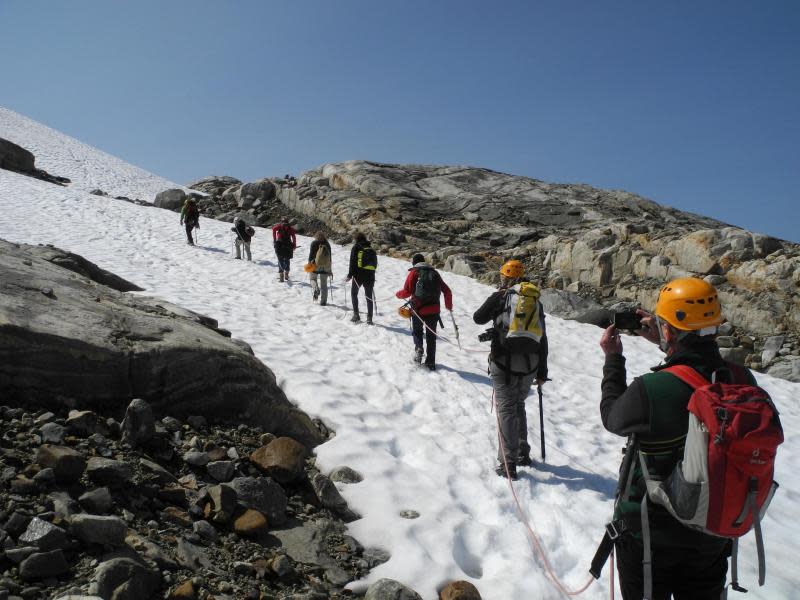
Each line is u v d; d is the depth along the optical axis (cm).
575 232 2684
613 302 1759
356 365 911
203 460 480
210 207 3294
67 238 1811
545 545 500
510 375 612
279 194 3406
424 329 974
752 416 247
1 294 514
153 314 637
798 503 671
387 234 2605
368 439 624
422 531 476
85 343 488
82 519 338
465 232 2806
